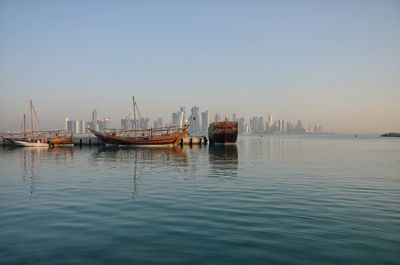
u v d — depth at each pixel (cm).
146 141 8550
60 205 1809
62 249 1144
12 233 1316
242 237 1262
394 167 3912
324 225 1420
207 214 1609
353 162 4612
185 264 1024
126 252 1117
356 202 1895
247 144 12081
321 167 3878
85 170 3516
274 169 3631
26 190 2289
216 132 10038
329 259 1059
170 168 3697
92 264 1022
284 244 1187
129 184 2552
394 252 1114
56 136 9681
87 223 1455
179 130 9150
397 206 1792
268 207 1759
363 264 1020
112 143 8744
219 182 2656
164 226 1406
